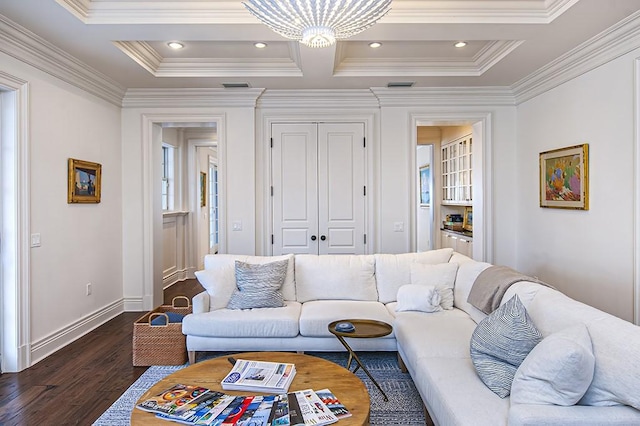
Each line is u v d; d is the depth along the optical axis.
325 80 4.38
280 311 3.18
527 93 4.50
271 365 2.15
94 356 3.37
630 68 3.03
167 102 4.79
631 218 3.04
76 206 3.86
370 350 3.08
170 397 1.82
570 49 3.50
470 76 4.29
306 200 4.95
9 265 3.06
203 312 3.18
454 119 4.84
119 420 2.35
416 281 3.44
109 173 4.50
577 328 1.67
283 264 3.54
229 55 4.02
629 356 1.45
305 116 4.91
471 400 1.72
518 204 4.79
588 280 3.53
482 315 2.79
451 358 2.22
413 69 4.24
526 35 3.21
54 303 3.51
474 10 2.96
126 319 4.47
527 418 1.42
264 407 1.71
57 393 2.70
